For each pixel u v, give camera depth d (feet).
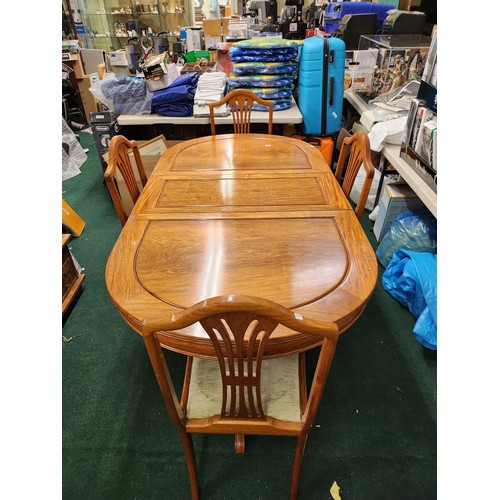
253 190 5.13
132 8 18.62
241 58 8.73
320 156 6.27
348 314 3.07
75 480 4.08
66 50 14.82
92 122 9.25
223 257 3.76
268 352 3.01
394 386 5.04
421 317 5.50
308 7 15.96
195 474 3.66
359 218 5.10
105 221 9.12
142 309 3.14
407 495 3.91
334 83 8.81
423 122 5.99
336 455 4.26
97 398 4.94
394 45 8.86
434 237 6.51
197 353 3.09
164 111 8.82
